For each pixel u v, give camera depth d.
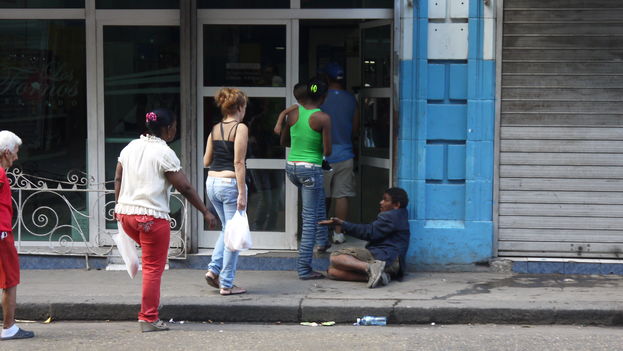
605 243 7.70
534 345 5.84
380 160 8.13
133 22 8.10
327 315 6.60
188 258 7.88
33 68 8.27
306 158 7.36
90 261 7.96
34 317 6.70
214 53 8.05
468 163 7.63
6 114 8.34
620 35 7.52
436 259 7.73
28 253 7.95
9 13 8.18
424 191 7.68
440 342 5.93
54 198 8.27
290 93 8.07
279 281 7.44
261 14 7.96
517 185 7.68
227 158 6.80
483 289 7.11
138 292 7.02
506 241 7.75
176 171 6.00
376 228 7.37
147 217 5.96
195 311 6.64
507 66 7.59
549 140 7.63
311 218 7.45
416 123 7.63
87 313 6.69
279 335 6.15
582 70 7.56
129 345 5.86
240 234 6.61
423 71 7.59
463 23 7.56
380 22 7.96
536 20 7.54
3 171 5.85
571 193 7.68
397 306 6.56
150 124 6.05
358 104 8.41
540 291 7.03
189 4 7.68
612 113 7.59
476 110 7.60
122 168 6.12
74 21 8.18
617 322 6.47
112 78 8.19
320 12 7.90
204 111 8.09
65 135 8.30
